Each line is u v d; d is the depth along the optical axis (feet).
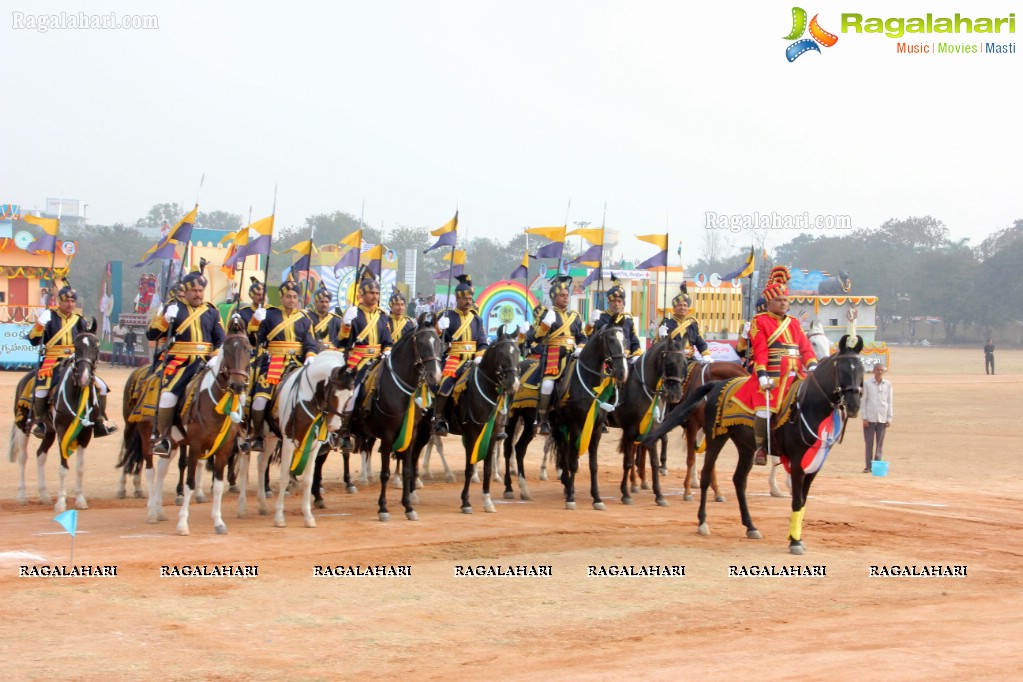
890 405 77.25
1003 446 95.09
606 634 32.81
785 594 38.11
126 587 36.86
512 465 75.46
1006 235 445.78
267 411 51.78
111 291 206.08
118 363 186.70
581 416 56.13
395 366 51.11
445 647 31.24
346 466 63.21
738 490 48.83
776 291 46.80
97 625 32.50
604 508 56.75
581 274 152.15
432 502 59.31
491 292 115.24
